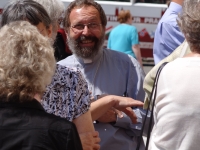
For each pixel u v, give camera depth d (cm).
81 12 320
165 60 275
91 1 327
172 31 401
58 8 288
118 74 323
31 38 190
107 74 323
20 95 183
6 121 182
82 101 237
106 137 308
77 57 325
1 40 190
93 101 309
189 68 217
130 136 317
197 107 210
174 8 411
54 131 181
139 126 309
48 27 249
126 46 791
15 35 189
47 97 229
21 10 242
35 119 183
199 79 213
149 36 1248
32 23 242
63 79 234
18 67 183
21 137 178
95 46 321
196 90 212
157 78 226
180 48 275
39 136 179
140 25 1241
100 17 325
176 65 221
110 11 1222
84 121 237
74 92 234
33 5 246
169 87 217
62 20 326
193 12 219
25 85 183
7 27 195
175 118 212
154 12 1238
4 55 185
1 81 182
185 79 215
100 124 311
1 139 178
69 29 327
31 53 186
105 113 305
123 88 323
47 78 190
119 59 330
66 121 186
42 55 188
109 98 293
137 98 323
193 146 210
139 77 325
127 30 786
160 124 217
